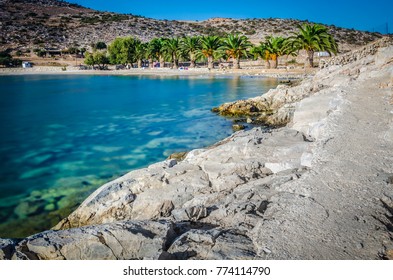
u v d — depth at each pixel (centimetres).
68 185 1336
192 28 16712
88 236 564
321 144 943
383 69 1761
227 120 2398
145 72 7594
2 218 1051
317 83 2416
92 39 13675
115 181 1041
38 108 3419
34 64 9531
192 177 938
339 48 11125
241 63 9000
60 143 2067
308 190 691
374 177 723
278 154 998
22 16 15500
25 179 1426
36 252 551
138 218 827
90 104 3609
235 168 938
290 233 538
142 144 1938
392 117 1097
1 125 2636
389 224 561
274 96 2638
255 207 656
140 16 18650
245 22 16950
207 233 553
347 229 542
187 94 4053
